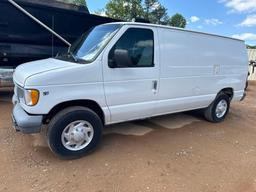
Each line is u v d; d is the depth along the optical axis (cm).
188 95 505
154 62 432
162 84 451
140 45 412
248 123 628
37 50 698
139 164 371
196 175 351
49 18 687
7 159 364
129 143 442
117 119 414
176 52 463
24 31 664
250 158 418
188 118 614
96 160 376
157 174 347
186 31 479
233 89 610
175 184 326
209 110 580
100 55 372
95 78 371
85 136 382
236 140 498
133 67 406
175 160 390
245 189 327
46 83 335
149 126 537
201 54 511
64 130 362
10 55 659
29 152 388
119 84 396
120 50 370
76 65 358
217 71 554
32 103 332
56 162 364
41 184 311
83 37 457
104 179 328
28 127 340
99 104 384
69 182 318
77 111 365
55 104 346
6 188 300
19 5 635
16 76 389
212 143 471
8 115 554
